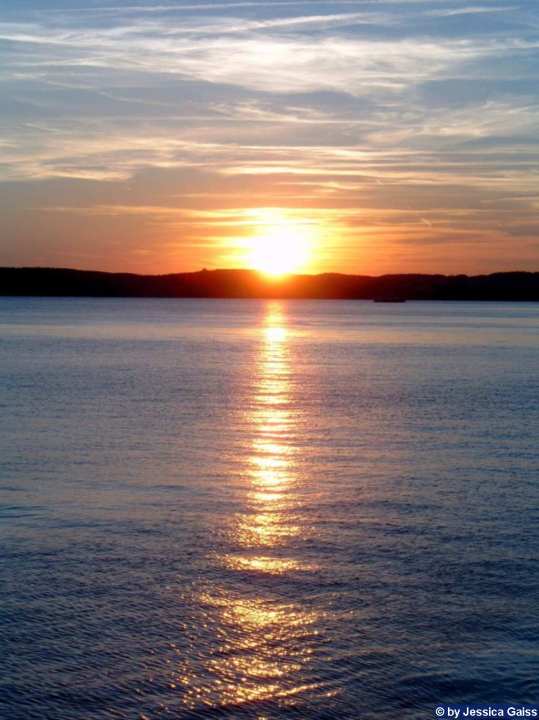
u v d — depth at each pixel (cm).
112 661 1006
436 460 2169
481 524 1550
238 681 970
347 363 5612
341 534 1483
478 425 2820
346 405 3362
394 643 1061
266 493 1775
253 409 3212
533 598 1197
